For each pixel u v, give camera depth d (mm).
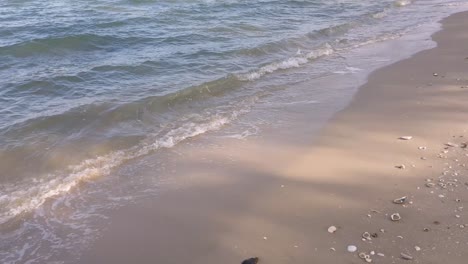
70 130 2977
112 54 4695
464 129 2684
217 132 2977
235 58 4551
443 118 2869
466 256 1646
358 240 1789
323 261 1702
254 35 5402
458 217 1859
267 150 2654
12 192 2312
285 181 2283
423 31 5578
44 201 2229
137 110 3270
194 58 4496
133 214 2105
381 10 7242
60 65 4316
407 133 2701
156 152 2729
